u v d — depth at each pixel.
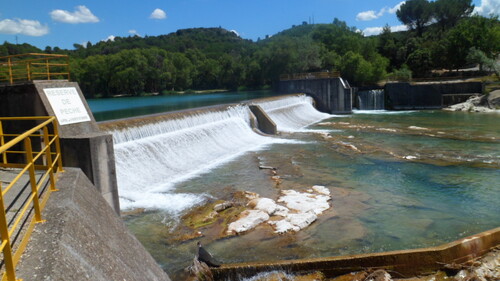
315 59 83.44
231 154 30.77
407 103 63.28
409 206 18.80
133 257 8.53
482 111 54.88
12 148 15.52
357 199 19.70
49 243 6.11
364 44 91.44
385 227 16.33
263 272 12.64
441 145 32.69
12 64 16.20
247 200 18.92
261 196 19.78
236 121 37.00
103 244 7.54
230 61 115.00
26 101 15.02
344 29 117.56
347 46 92.06
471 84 60.25
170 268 12.98
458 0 112.75
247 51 132.75
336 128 44.00
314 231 15.77
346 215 17.55
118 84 107.00
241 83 113.50
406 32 119.25
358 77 71.75
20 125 15.25
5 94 15.41
